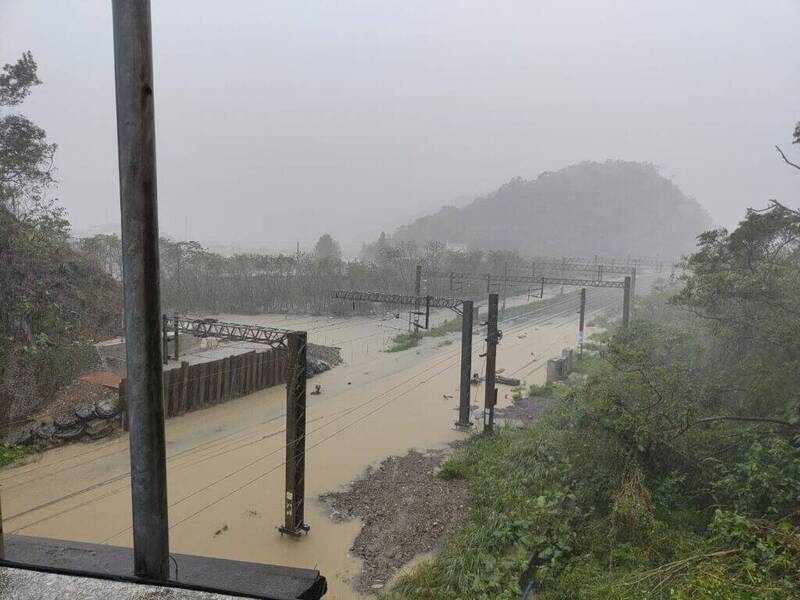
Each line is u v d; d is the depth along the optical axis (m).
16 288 25.50
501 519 14.66
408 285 61.50
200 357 28.78
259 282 53.97
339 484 18.33
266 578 2.87
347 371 34.38
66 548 3.05
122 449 20.17
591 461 15.70
